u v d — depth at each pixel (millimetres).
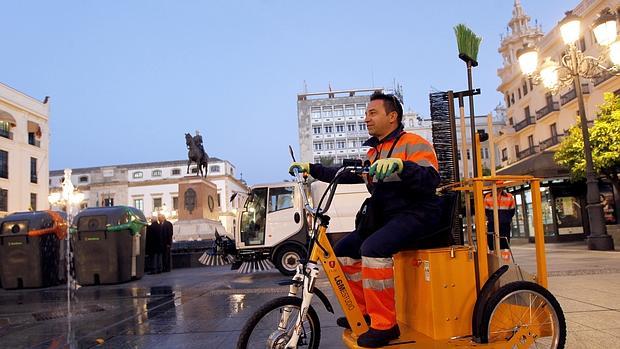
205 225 23953
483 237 3053
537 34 47844
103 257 11414
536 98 41938
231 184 82000
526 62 12961
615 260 10883
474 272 3041
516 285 2984
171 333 4984
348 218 13016
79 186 79688
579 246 18078
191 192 24656
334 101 101875
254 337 2994
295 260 11984
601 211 14555
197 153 26969
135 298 8344
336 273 3049
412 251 3186
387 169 2680
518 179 3164
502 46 50250
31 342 4883
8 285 10930
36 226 11117
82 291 10055
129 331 5207
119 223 11602
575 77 14336
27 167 43188
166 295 8562
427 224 3014
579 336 4012
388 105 3246
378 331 2857
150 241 15086
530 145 43969
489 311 2920
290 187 12383
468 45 3814
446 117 4145
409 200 3023
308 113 101875
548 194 22828
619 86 30328
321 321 5203
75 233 11562
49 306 7781
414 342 2883
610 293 6137
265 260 12461
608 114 18469
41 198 45156
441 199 3186
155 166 81375
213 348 4234
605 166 17578
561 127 38031
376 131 3283
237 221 12547
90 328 5555
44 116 46188
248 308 6441
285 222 12148
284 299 3049
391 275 2943
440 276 2963
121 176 76625
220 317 5812
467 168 3621
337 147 100500
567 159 18828
